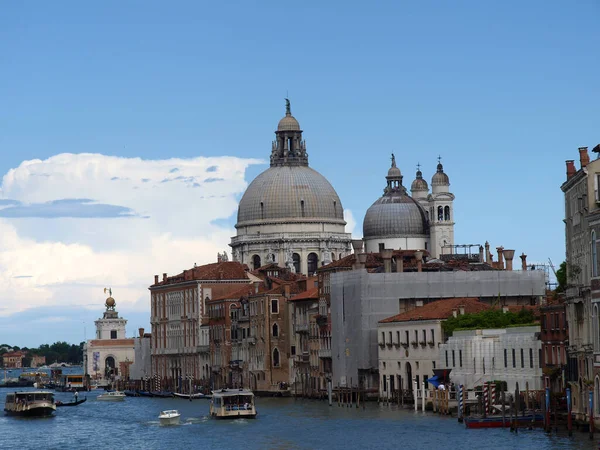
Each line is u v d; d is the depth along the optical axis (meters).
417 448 121.88
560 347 133.75
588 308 119.69
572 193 127.19
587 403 121.44
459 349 158.00
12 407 196.12
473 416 138.62
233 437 144.62
